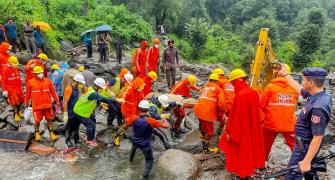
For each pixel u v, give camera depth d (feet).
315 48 115.44
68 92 23.38
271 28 179.42
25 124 26.53
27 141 23.94
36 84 23.61
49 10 74.49
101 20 85.66
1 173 20.65
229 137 17.52
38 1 72.02
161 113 24.20
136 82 23.47
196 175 19.66
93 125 23.71
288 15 277.64
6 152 23.50
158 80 46.14
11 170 21.08
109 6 94.63
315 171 13.87
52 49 55.06
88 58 52.90
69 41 70.64
